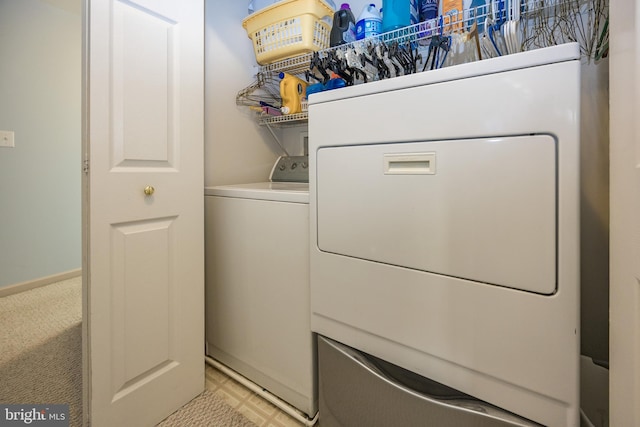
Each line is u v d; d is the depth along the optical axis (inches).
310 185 42.7
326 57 52.1
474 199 29.7
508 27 37.8
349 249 39.0
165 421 48.2
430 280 32.8
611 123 26.2
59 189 107.9
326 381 43.6
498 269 28.9
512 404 29.3
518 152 27.3
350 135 37.7
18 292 99.0
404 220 34.1
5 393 53.9
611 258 26.2
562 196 25.9
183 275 49.8
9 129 95.5
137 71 42.2
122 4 40.3
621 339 24.6
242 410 50.9
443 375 32.9
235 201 54.5
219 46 66.6
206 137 64.9
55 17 103.6
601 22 41.6
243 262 54.2
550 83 25.7
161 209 46.1
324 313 42.6
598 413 39.4
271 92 77.0
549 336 27.1
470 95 29.3
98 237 39.4
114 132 40.3
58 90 105.7
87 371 40.1
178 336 49.8
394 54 47.4
